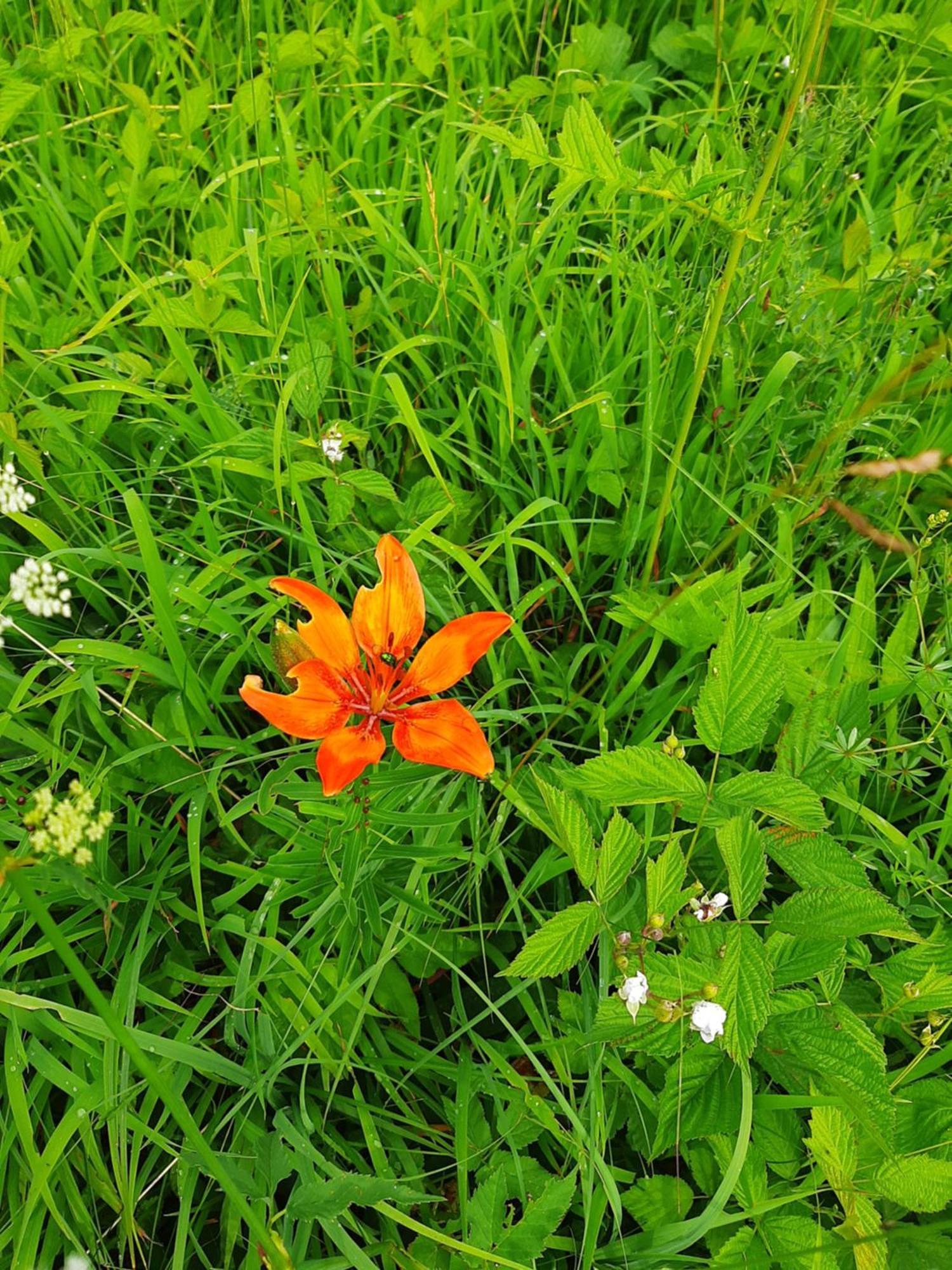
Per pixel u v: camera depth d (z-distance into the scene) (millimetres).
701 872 542
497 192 795
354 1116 505
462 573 642
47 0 789
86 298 689
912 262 644
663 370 656
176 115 790
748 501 655
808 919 433
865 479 649
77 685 526
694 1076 458
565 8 903
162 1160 509
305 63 743
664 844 546
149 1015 534
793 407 662
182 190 713
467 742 417
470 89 823
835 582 678
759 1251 451
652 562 595
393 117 821
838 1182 429
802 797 446
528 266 702
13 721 531
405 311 703
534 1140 498
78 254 721
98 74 746
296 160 731
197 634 596
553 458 625
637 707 607
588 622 621
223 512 637
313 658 438
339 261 737
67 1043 506
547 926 444
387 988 527
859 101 758
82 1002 530
